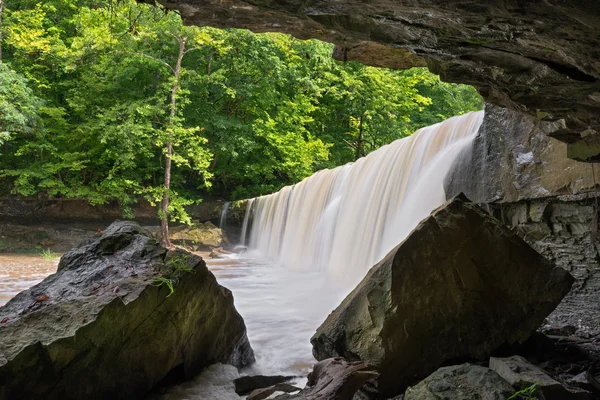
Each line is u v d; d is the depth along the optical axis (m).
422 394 3.36
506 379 3.54
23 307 3.70
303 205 17.30
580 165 6.19
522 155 7.27
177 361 4.17
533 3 2.50
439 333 4.26
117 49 18.98
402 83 24.48
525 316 4.50
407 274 4.30
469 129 9.52
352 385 3.46
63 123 20.47
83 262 4.28
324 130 28.56
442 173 9.34
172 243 20.75
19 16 19.78
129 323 3.67
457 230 4.49
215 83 21.62
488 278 4.48
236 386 4.28
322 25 3.24
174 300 4.02
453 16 2.83
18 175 20.77
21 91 17.98
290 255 17.02
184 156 21.75
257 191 25.36
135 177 21.53
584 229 6.34
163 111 19.69
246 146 23.78
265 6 3.11
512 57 3.45
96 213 21.64
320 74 26.50
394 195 11.21
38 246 19.66
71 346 3.26
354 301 4.53
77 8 22.39
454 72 4.16
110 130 19.34
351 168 14.67
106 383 3.55
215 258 19.69
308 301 9.79
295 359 5.53
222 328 4.72
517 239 4.61
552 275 4.58
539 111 4.36
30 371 3.12
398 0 2.69
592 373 4.14
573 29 2.69
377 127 26.14
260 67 24.14
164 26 18.61
